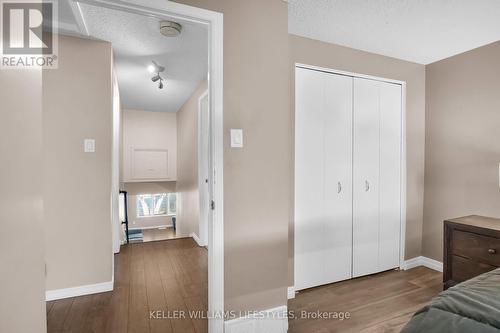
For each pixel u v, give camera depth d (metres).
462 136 2.60
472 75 2.53
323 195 2.44
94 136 2.27
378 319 1.95
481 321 0.74
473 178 2.51
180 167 5.40
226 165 1.61
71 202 2.21
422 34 2.24
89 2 1.35
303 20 2.04
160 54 2.64
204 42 2.37
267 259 1.74
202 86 3.53
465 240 2.08
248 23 1.65
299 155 2.33
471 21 2.03
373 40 2.37
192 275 2.65
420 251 2.96
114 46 2.44
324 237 2.46
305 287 2.38
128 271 2.75
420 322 0.82
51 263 2.17
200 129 3.65
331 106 2.46
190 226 4.32
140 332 1.76
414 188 2.89
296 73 2.30
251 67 1.67
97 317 1.92
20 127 0.59
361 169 2.62
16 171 0.57
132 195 5.96
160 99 4.62
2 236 0.50
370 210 2.67
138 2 1.37
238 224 1.65
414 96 2.87
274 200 1.76
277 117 1.76
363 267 2.66
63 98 2.18
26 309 0.63
